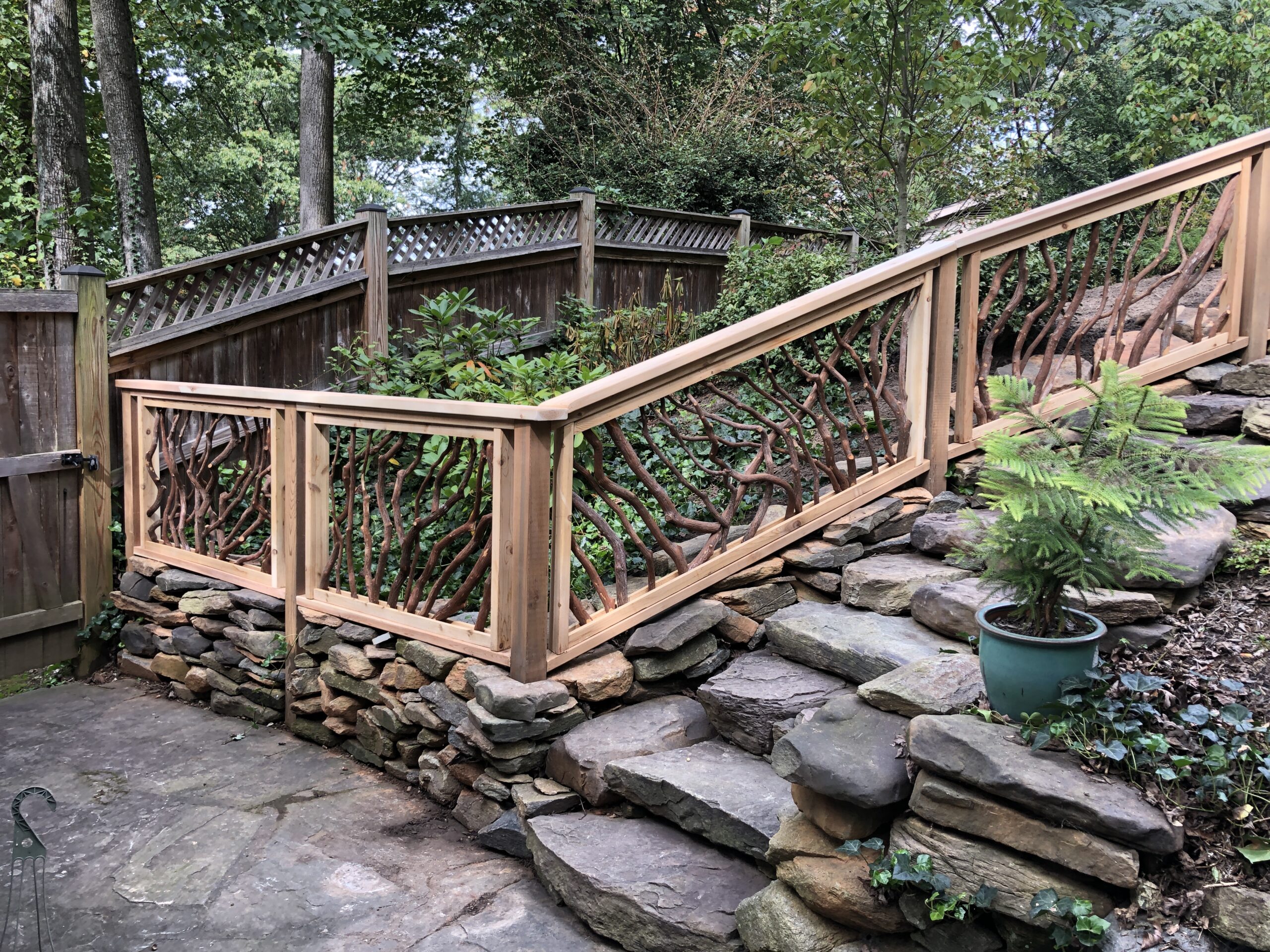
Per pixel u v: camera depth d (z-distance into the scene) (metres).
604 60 13.59
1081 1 11.69
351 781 3.49
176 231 24.14
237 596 4.17
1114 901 1.85
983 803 1.96
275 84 23.55
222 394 4.23
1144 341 3.94
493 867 2.84
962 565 3.15
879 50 5.88
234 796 3.35
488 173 17.84
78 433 4.84
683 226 9.20
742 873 2.45
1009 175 8.08
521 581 2.94
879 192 8.77
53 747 3.82
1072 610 2.37
